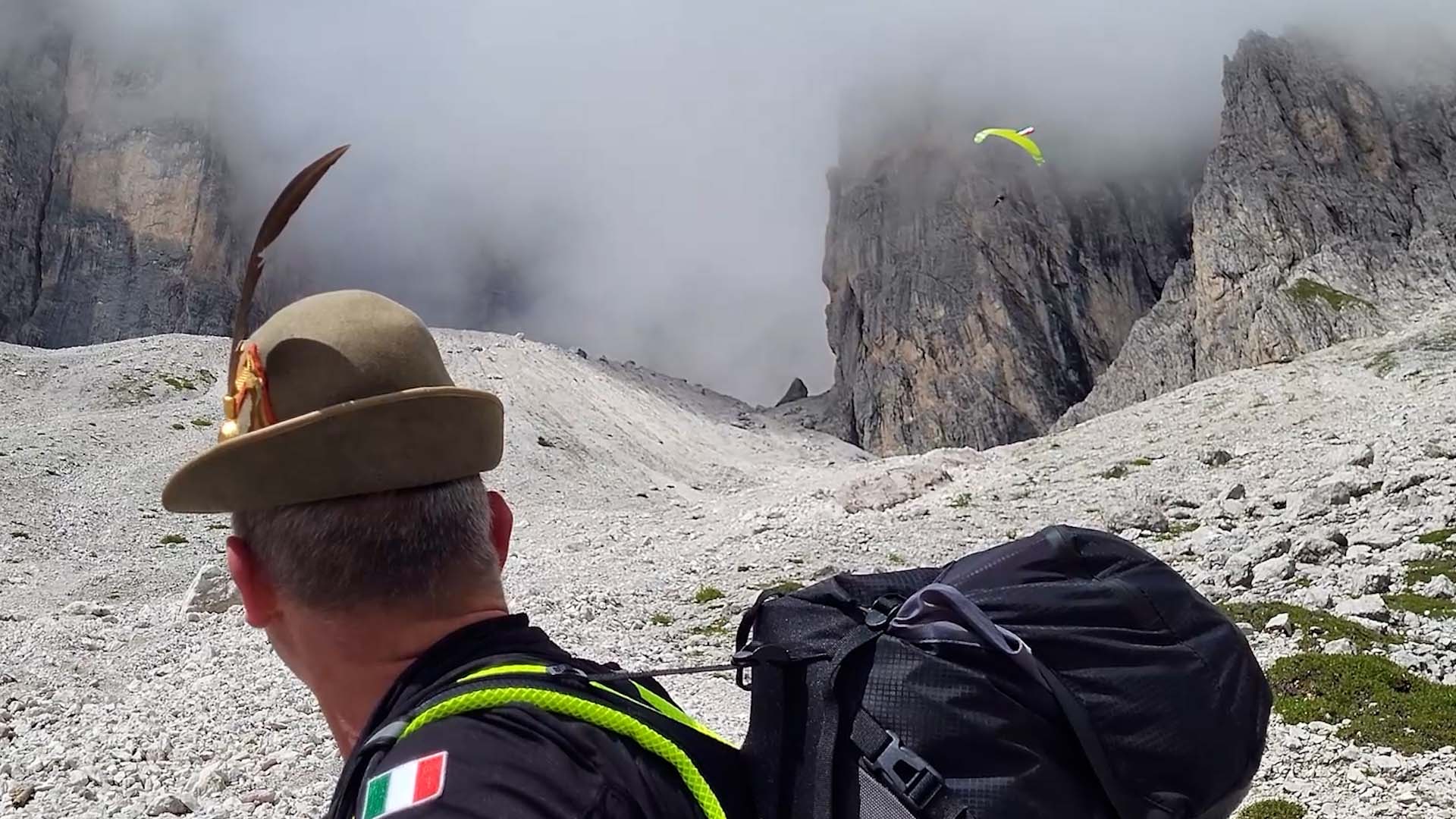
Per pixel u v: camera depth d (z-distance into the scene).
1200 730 2.23
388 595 2.05
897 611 2.37
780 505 40.47
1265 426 52.06
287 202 2.14
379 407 1.99
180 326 160.75
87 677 17.05
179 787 11.41
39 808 10.87
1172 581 2.51
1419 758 11.30
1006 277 146.38
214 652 18.20
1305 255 109.69
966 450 54.88
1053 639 2.27
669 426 134.50
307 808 10.51
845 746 2.20
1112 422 66.00
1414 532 22.11
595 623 22.66
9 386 99.50
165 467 74.75
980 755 2.13
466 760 1.82
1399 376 63.69
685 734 2.19
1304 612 16.97
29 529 59.91
